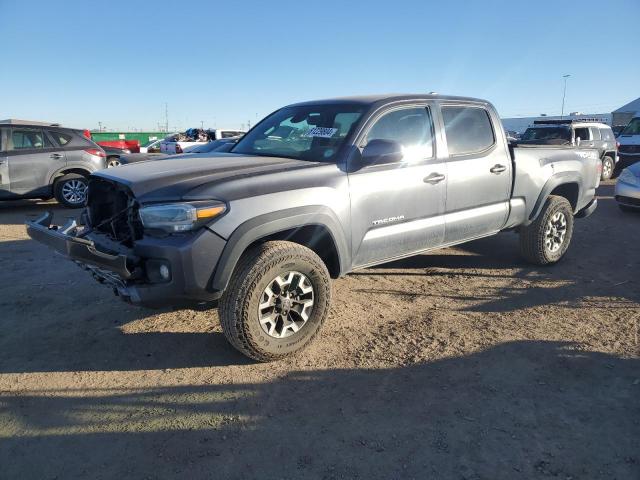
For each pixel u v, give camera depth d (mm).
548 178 5523
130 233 3490
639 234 7848
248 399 3105
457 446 2660
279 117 4887
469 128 4855
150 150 28156
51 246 3322
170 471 2490
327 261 3994
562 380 3311
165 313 4445
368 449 2641
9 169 9336
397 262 6047
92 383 3303
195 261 3113
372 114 4102
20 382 3316
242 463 2543
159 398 3121
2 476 2457
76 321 4277
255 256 3348
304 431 2793
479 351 3697
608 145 16297
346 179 3809
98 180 3900
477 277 5477
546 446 2662
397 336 3967
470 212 4809
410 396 3123
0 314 4414
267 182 3449
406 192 4188
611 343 3838
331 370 3447
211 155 4348
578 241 7309
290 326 3557
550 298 4824
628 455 2594
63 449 2658
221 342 3883
